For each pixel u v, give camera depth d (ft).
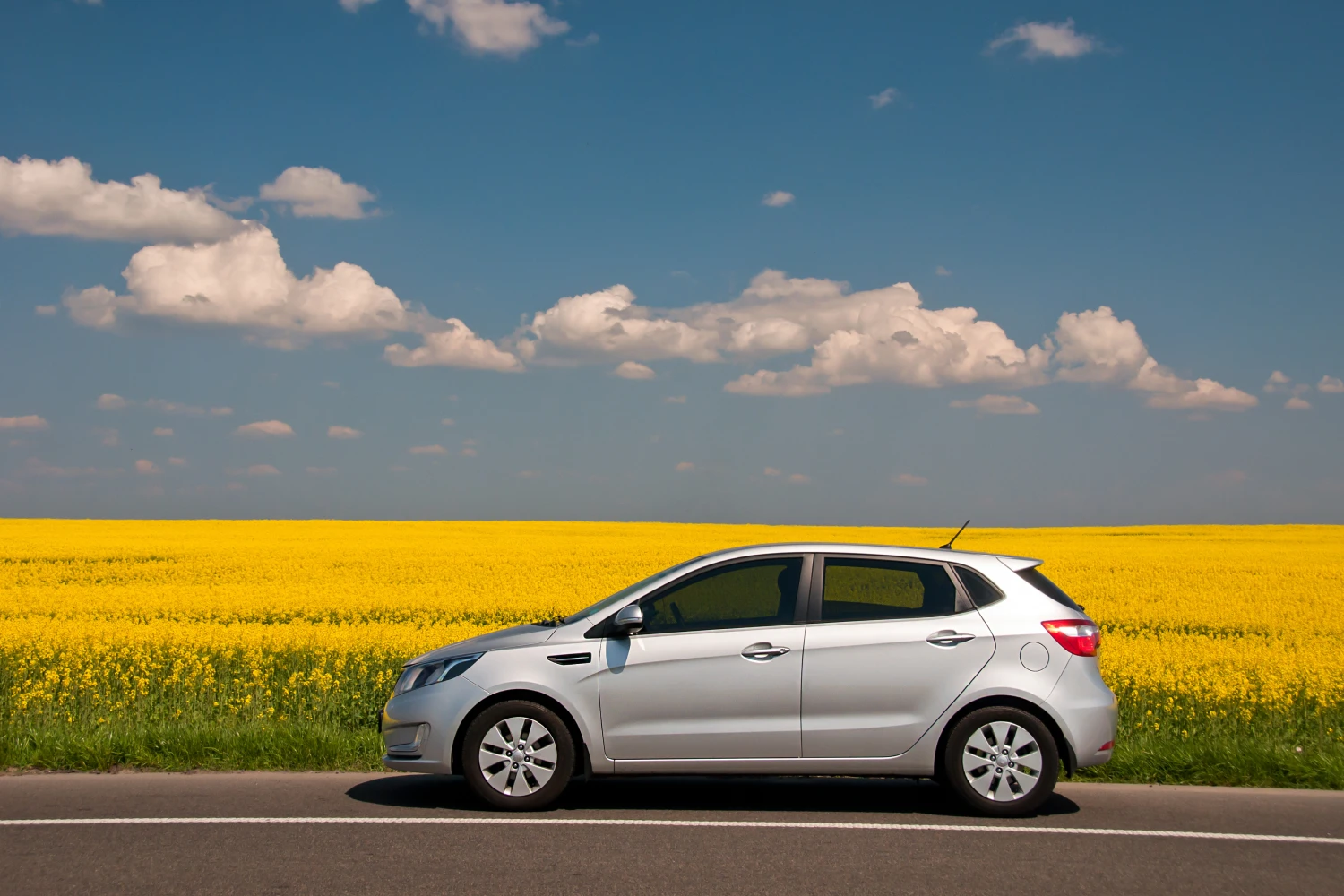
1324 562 94.68
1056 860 17.74
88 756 25.55
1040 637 21.75
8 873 16.35
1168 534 161.99
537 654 21.76
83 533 133.49
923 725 21.39
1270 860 17.83
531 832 19.29
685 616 22.17
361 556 95.50
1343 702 32.50
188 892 15.46
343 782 24.22
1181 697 32.32
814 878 16.53
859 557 22.58
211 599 61.11
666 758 21.43
